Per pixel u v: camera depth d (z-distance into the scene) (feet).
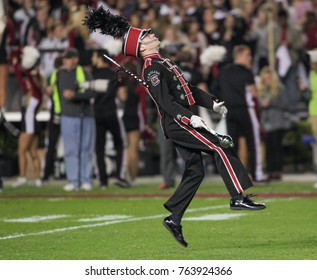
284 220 140.26
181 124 108.06
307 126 237.86
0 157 236.63
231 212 151.64
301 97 239.91
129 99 202.90
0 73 218.38
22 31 246.27
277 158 216.13
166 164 195.93
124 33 112.06
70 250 114.21
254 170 200.85
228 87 198.29
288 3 268.41
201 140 107.55
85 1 216.13
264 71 214.28
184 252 111.45
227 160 107.14
